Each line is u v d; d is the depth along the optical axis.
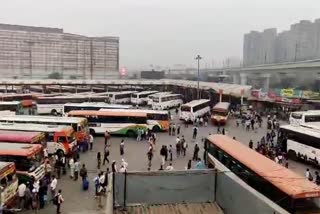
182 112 48.72
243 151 21.78
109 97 64.38
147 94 70.19
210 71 127.25
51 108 53.50
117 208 14.10
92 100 57.78
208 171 14.91
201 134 41.38
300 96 53.31
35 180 20.86
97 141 37.31
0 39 114.06
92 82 75.69
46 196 19.59
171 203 14.62
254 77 87.31
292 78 74.12
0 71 115.25
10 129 29.72
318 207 14.94
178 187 14.72
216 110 48.22
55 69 122.88
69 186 22.42
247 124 44.50
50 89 75.38
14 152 21.41
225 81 109.44
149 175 14.45
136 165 27.66
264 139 34.19
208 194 14.95
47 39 120.75
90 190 21.72
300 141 30.19
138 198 14.41
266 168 18.02
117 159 29.52
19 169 21.36
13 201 18.64
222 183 14.60
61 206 19.09
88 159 29.31
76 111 40.41
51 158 27.33
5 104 45.91
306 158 29.50
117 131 39.81
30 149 22.05
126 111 40.38
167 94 64.62
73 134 30.45
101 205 19.06
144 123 39.66
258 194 12.55
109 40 130.25
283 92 56.41
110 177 14.80
